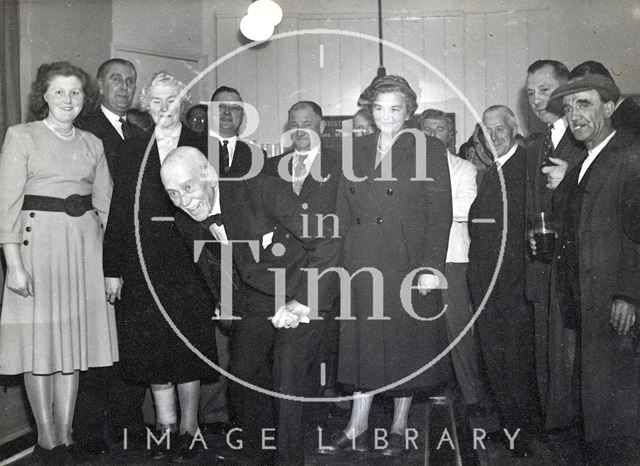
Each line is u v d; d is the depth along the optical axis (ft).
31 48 14.73
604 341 9.29
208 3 20.84
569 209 9.90
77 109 10.75
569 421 10.72
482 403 13.93
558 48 19.49
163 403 11.43
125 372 11.27
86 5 17.17
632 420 9.25
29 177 10.56
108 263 11.16
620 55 18.90
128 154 11.23
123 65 13.32
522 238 11.41
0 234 10.28
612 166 9.30
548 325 10.69
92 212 11.13
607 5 18.95
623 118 9.53
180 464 10.95
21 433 12.53
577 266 9.64
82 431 11.53
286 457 9.75
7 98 13.39
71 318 10.69
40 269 10.48
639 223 8.94
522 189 11.53
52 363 10.56
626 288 9.07
